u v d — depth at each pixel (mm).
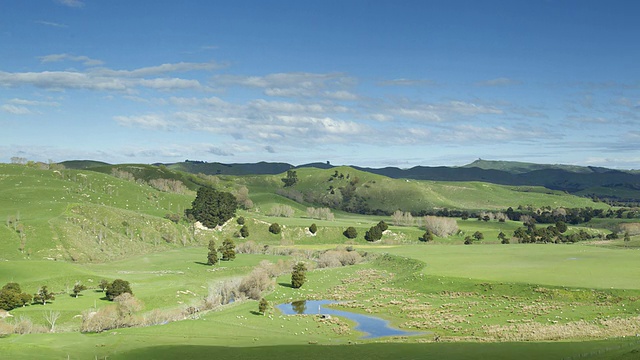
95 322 93312
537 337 83750
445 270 150000
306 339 89312
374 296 130625
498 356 70062
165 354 76062
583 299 111062
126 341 83562
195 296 126562
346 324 103000
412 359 70875
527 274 136250
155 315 103375
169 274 150500
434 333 94312
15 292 105938
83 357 73812
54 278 126938
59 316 99562
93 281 130750
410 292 133250
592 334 83062
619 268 141375
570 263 155000
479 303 115875
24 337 84938
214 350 78500
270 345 82625
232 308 115750
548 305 108500
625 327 86375
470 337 87625
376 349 78188
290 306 122188
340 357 73812
